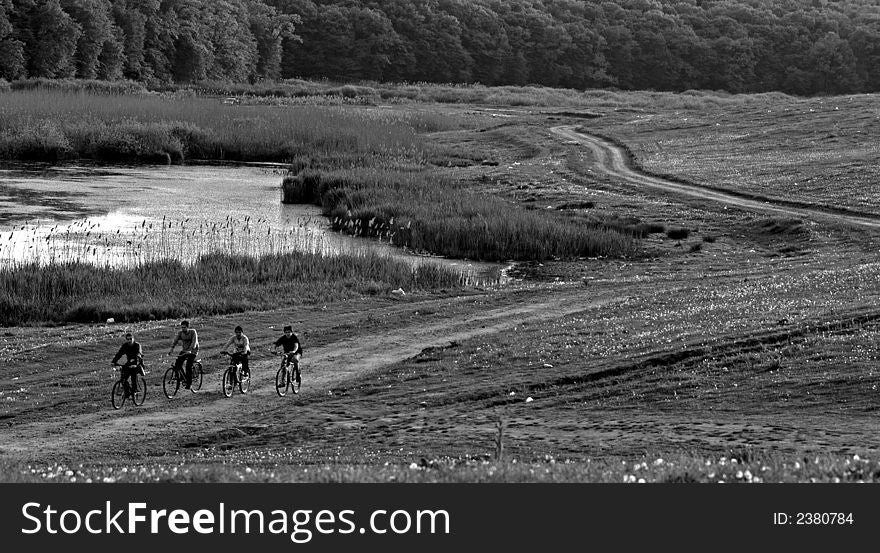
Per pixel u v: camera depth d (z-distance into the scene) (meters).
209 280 141.50
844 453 61.09
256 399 88.75
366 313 127.12
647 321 111.44
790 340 94.69
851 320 99.56
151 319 123.50
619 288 142.62
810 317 102.38
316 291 139.75
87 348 105.94
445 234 184.25
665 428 71.50
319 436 75.38
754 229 199.12
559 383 88.12
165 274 141.12
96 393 89.94
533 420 76.69
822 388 79.69
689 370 88.31
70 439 76.38
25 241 169.62
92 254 160.62
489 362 97.31
